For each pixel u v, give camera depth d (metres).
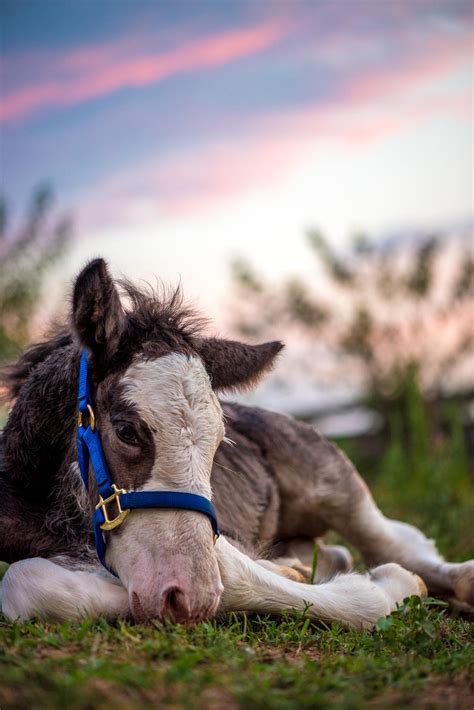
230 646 3.36
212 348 4.35
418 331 13.22
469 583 4.89
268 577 4.05
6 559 4.36
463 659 3.35
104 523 3.72
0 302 11.91
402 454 10.20
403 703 2.92
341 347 13.16
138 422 3.69
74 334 3.92
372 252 13.41
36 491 4.44
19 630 3.47
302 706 2.76
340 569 5.66
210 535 3.61
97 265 3.82
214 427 3.79
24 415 4.39
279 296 13.23
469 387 13.23
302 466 5.48
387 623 3.57
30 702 2.71
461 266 13.29
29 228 12.57
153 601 3.47
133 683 2.86
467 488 9.03
